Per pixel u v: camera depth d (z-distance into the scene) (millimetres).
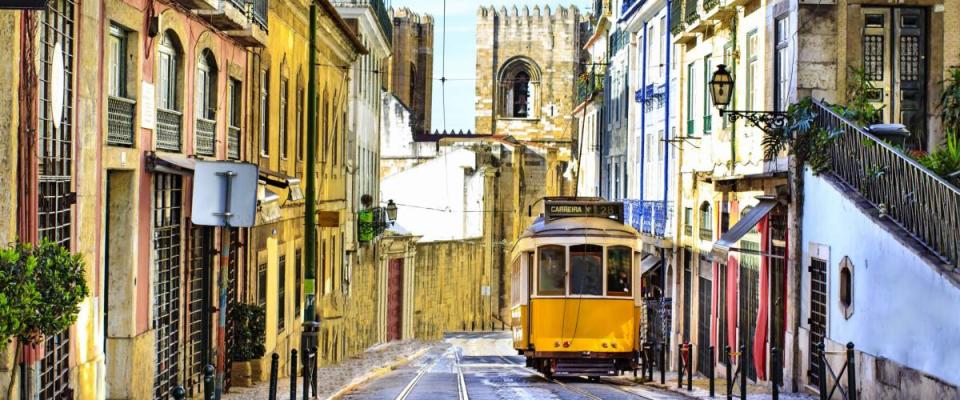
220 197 13352
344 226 42156
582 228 27531
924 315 16453
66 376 14484
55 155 14094
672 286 34938
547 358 27719
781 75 23922
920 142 22703
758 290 25266
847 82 22500
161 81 18594
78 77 14766
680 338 33688
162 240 18734
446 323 65750
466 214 71062
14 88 12555
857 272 19484
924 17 22750
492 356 48594
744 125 26438
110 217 16859
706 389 24562
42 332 11086
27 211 12945
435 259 63656
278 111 28375
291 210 30281
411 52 98250
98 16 15406
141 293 17344
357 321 46094
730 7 27094
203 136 20922
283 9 28734
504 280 74312
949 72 22469
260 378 24703
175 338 19672
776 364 19000
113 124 16203
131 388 16859
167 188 18984
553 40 97000
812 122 21969
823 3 22531
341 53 40312
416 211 71000
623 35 49156
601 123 57000
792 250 22828
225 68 22453
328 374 30172
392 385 26156
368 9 45625
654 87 40188
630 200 42469
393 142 73562
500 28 97438
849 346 16703
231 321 22719
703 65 30984
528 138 97188
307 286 26000
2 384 12547
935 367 16047
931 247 16875
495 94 97750
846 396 18656
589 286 27391
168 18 18281
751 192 25766
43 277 10766
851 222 19766
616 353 27328
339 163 40906
